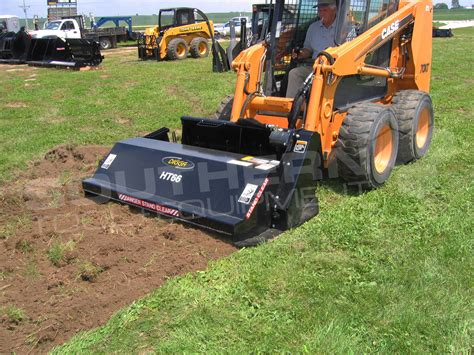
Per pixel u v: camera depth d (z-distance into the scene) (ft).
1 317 9.98
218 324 9.82
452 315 9.84
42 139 24.17
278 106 15.96
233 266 11.87
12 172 19.54
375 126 15.67
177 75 48.21
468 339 9.26
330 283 11.07
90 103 34.12
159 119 28.40
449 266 11.66
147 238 12.87
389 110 16.48
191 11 66.74
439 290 10.68
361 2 16.99
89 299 10.56
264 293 10.80
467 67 48.42
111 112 30.94
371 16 17.72
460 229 13.42
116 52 84.58
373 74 17.65
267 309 10.28
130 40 102.78
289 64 18.71
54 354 9.12
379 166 16.81
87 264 11.61
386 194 16.20
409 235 13.42
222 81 42.91
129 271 11.57
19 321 9.94
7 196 16.08
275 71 18.56
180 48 65.92
